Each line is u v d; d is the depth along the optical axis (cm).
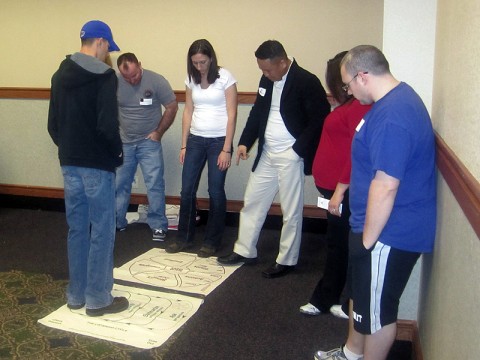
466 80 149
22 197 477
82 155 237
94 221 249
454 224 156
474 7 140
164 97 382
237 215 434
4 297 287
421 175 178
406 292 241
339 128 238
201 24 418
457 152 160
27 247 370
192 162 345
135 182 458
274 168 312
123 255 355
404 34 229
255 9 405
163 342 240
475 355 121
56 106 245
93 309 261
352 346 212
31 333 247
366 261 181
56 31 450
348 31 391
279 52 278
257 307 277
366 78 178
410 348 239
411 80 231
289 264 320
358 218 186
